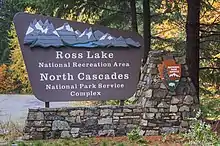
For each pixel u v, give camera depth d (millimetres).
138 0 11375
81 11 10328
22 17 8117
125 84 8477
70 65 8250
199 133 7023
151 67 8281
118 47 8445
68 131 8117
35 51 8117
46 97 8148
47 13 9945
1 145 7184
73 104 14797
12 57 20984
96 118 8219
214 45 10023
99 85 8383
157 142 7473
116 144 7266
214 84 10258
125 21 11250
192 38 8727
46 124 8062
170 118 8164
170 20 11555
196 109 8227
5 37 24453
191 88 8281
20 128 9211
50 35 8195
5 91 21531
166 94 8203
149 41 10688
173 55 8305
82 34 8352
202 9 10031
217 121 8523
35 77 8109
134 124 8273
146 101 8188
